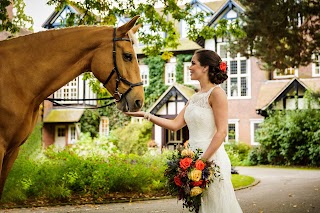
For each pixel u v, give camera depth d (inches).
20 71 155.9
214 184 137.7
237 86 1020.5
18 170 342.3
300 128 834.2
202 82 143.6
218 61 141.9
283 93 933.2
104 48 161.6
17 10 365.4
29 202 332.8
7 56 157.0
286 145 837.2
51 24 1077.8
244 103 1008.2
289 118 848.9
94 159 411.5
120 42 161.5
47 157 441.4
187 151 134.7
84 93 1090.1
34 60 157.6
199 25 510.9
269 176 598.5
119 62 160.7
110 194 373.4
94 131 1080.8
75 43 161.3
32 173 352.2
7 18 358.6
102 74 161.9
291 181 517.0
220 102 136.6
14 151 161.0
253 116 996.6
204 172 130.1
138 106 159.9
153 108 1005.2
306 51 534.9
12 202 330.3
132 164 437.4
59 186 347.3
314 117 834.2
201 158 133.4
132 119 1062.4
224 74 141.4
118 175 382.6
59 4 373.7
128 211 294.7
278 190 418.0
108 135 1057.5
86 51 162.6
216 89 138.9
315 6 492.7
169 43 426.0
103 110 1087.0
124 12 391.2
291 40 513.3
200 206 140.1
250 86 1008.2
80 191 370.3
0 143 151.6
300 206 307.6
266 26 498.3
